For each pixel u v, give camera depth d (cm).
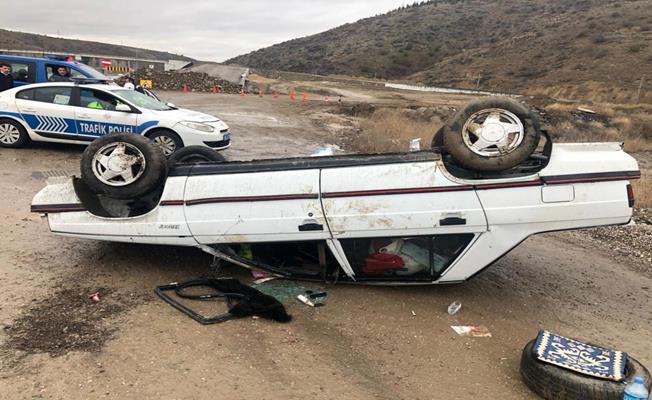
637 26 9294
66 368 378
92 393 353
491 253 489
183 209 513
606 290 619
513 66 9575
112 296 496
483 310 524
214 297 499
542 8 16225
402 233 486
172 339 426
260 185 501
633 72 7056
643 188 1212
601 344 480
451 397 379
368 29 19475
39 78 1509
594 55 8344
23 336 416
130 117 1134
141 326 443
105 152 518
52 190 544
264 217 498
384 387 385
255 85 5091
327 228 491
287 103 3041
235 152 1365
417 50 15412
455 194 477
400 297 530
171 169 532
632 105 4166
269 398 361
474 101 467
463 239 491
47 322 440
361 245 504
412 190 480
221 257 531
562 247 781
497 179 475
